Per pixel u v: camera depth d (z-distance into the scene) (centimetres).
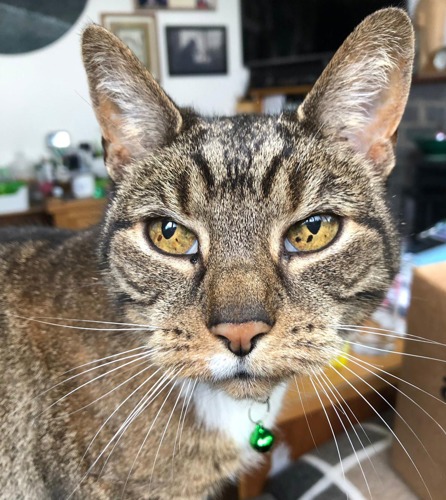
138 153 14
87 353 14
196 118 14
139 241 13
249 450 16
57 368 14
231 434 15
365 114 14
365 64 13
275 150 13
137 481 14
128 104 14
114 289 14
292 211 12
